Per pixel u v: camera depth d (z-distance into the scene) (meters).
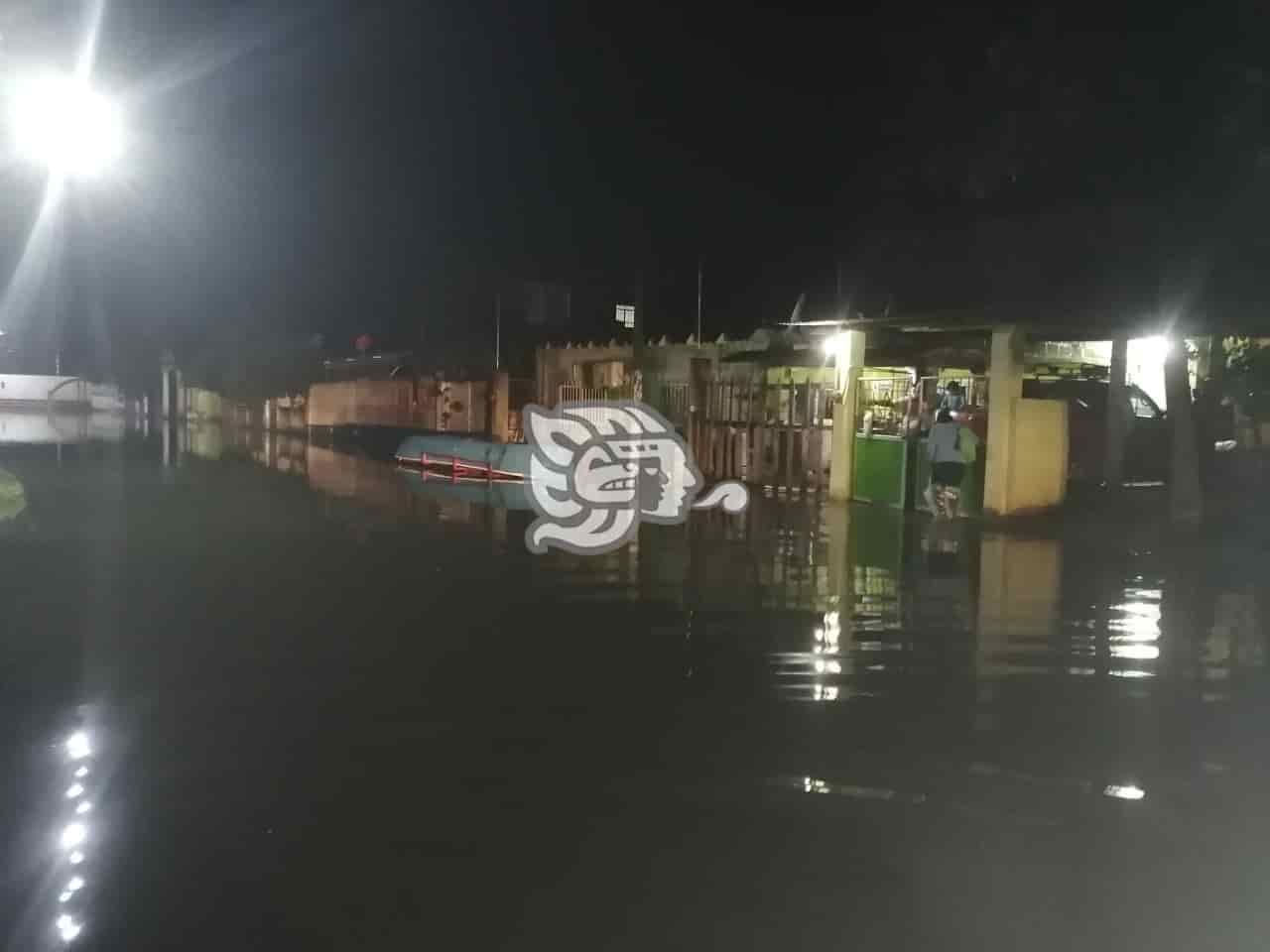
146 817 5.66
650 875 5.07
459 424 33.88
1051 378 21.08
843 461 19.33
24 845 5.32
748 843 5.43
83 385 66.12
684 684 8.13
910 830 5.60
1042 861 5.28
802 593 11.40
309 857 5.22
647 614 10.44
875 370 19.66
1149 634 9.73
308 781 6.16
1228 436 19.91
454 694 7.82
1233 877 5.13
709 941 4.51
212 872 5.06
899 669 8.58
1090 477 19.75
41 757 6.50
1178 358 15.80
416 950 4.41
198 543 14.21
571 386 29.56
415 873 5.07
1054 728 7.22
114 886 4.92
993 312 16.77
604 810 5.80
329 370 44.78
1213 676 8.44
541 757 6.60
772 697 7.83
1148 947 4.51
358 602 10.83
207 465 26.27
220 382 51.88
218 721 7.19
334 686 7.98
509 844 5.39
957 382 17.91
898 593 11.45
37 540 14.32
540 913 4.71
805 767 6.48
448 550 13.89
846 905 4.82
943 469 16.62
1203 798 6.06
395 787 6.09
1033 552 13.92
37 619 9.96
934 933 4.59
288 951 4.40
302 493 20.28
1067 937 4.57
